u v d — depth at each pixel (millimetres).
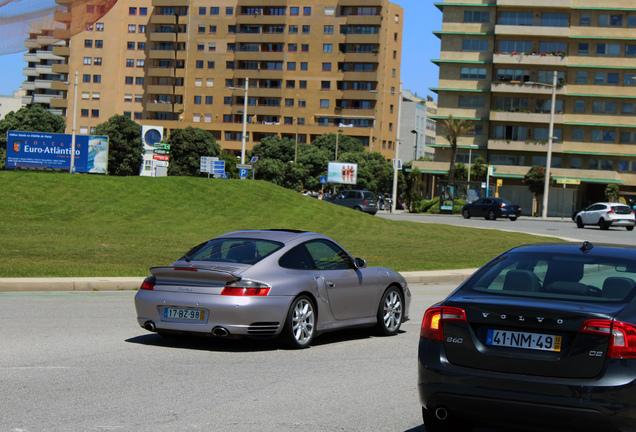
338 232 39312
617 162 94625
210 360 9391
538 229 48531
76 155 63781
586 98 94625
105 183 45812
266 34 129750
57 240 27062
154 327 9984
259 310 9625
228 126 131250
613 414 5031
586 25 93938
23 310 12984
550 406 5195
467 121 90562
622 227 55062
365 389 7957
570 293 5855
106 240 28016
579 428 5160
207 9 133375
